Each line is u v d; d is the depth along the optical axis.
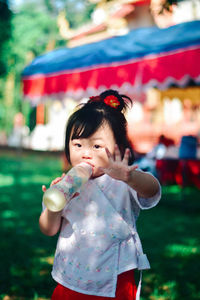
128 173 1.73
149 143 12.59
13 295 3.58
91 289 1.91
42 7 33.34
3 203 8.18
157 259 4.69
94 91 7.51
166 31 7.66
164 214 7.35
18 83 24.38
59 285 2.02
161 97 13.48
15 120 24.39
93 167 1.93
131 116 14.43
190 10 13.25
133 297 1.97
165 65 6.43
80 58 8.13
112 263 1.91
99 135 1.91
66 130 2.01
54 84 8.60
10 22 15.60
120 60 7.12
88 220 1.94
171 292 3.70
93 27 16.66
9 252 4.84
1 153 20.95
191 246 5.24
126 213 1.97
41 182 11.09
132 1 13.83
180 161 10.09
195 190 9.63
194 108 12.83
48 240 5.47
